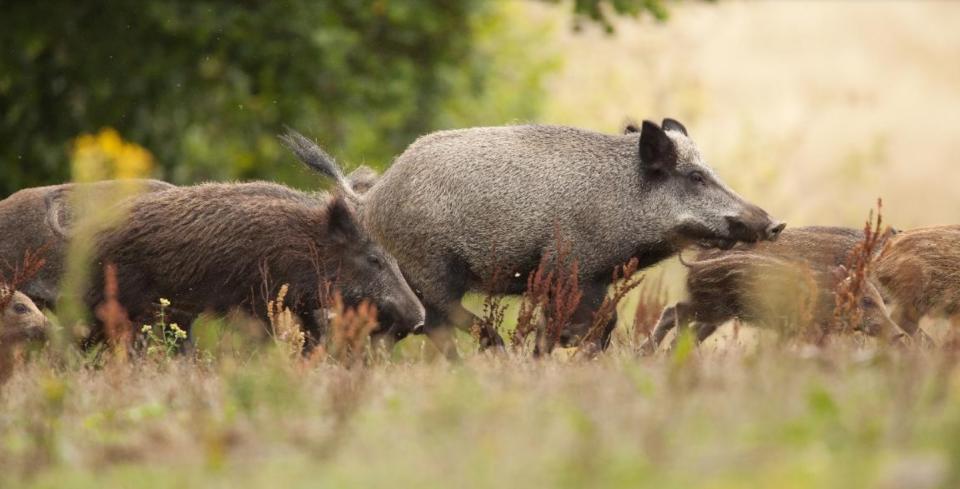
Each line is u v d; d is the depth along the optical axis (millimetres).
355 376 23359
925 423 17141
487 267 34469
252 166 66875
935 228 33375
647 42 84812
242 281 35344
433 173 34594
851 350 25297
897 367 20781
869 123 100125
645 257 35906
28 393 24203
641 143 35000
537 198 34344
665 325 35281
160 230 35188
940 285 32750
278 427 19500
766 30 121812
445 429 18281
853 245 33812
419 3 66688
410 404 20656
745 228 35000
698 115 81625
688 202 35250
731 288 33469
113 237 34906
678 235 35375
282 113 66062
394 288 34938
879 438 16531
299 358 28438
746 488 15023
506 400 20047
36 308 33469
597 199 34812
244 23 64062
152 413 21828
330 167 38125
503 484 15703
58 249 36531
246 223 35406
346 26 67625
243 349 34156
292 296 35438
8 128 64125
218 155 66375
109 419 21609
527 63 79000
